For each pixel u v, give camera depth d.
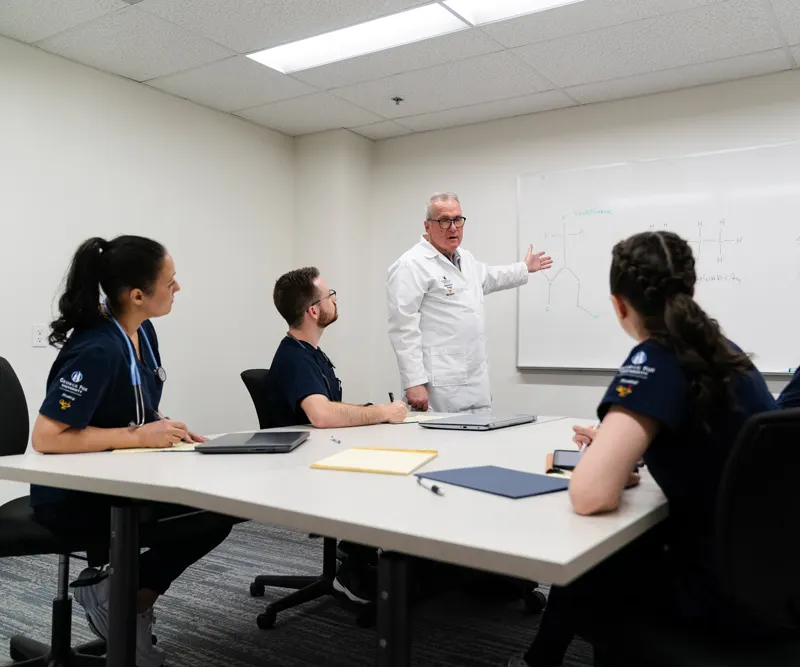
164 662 1.85
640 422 0.94
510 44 2.99
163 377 1.80
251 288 4.14
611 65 3.20
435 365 3.04
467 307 3.07
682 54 3.06
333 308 2.22
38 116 3.06
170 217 3.66
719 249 3.35
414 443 1.66
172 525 1.57
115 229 3.38
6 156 2.95
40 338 3.07
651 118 3.55
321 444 1.64
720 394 0.94
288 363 2.09
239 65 3.27
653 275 1.00
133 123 3.47
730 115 3.35
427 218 3.05
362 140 4.41
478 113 3.91
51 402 1.46
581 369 3.71
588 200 3.70
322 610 2.30
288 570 2.70
